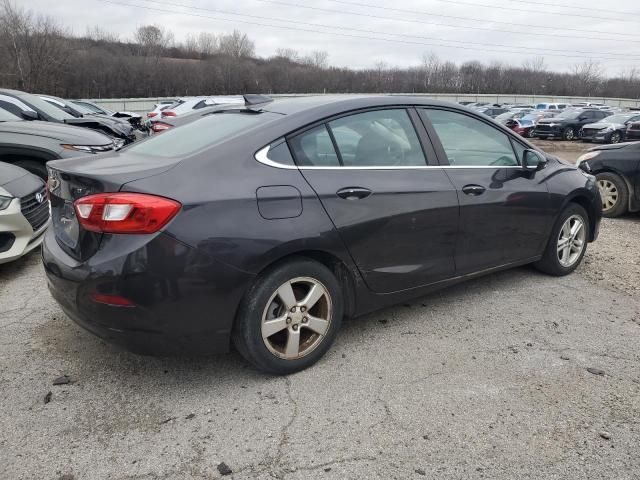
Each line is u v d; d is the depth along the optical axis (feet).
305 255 9.70
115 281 8.11
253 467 7.48
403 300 11.48
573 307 13.15
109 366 10.18
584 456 7.72
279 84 208.33
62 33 169.27
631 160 23.48
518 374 9.95
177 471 7.40
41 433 8.18
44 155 21.22
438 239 11.45
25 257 17.12
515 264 13.75
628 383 9.68
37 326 11.85
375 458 7.66
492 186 12.46
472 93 247.50
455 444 7.97
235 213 8.65
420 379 9.75
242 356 10.12
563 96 243.81
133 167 8.91
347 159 10.30
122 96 182.39
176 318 8.41
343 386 9.51
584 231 15.51
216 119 11.21
